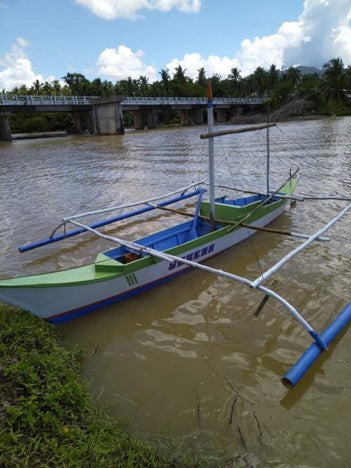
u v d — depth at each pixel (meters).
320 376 4.77
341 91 67.56
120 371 4.97
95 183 17.23
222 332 5.74
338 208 11.02
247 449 3.79
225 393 4.57
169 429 4.06
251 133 39.59
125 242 7.01
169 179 17.42
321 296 6.49
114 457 3.39
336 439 3.89
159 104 56.84
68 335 5.80
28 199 14.45
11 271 8.02
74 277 6.04
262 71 77.44
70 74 78.06
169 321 6.07
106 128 52.03
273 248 8.52
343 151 22.58
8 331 4.99
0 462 3.12
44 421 3.58
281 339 5.52
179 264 7.27
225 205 9.07
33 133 65.75
